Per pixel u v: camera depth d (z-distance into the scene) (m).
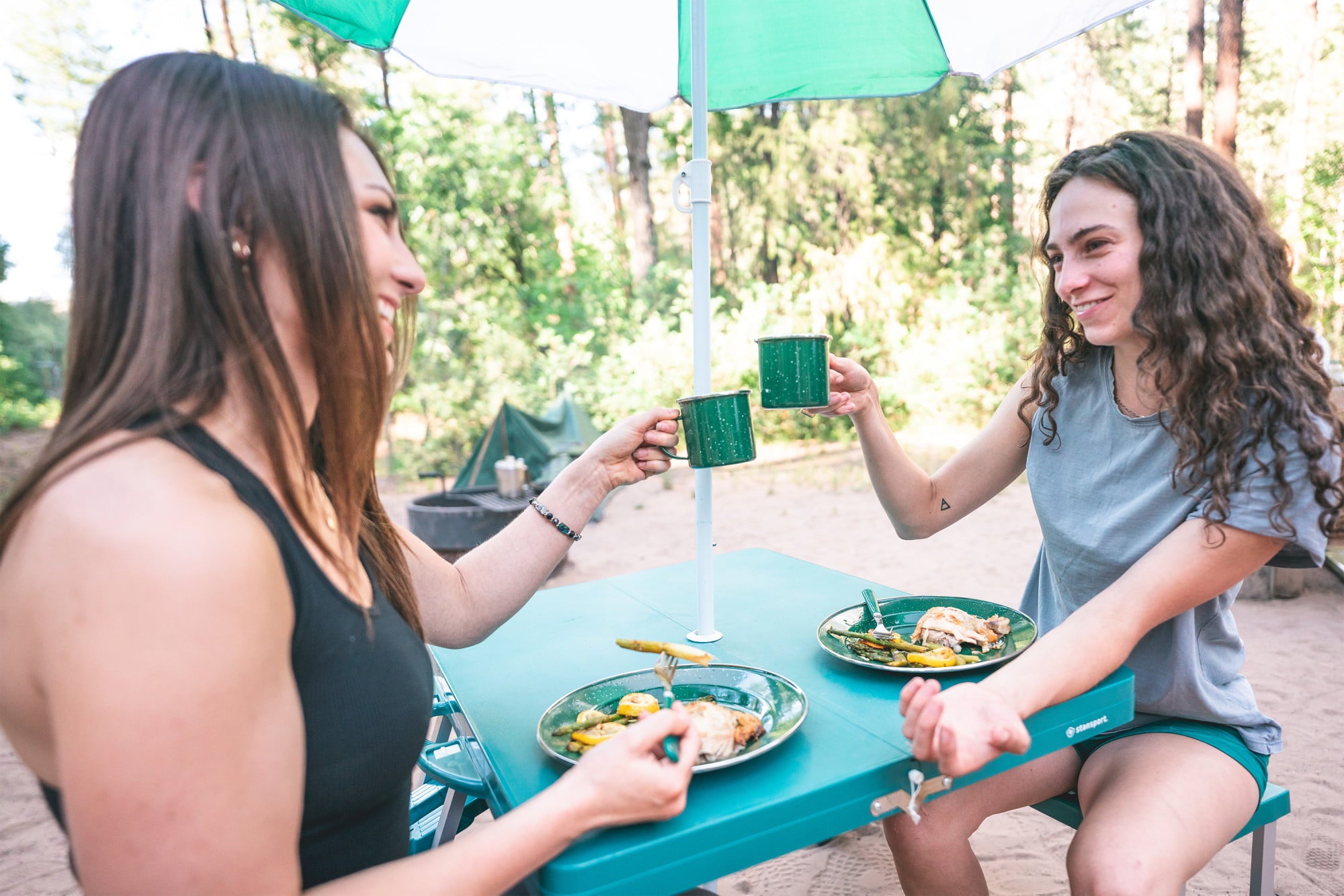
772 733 1.32
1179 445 1.59
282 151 0.91
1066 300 1.71
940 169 15.73
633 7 2.49
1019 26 2.33
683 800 1.04
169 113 0.88
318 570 0.94
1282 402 1.47
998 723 1.17
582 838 1.06
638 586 2.35
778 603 2.12
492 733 1.44
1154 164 1.60
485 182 13.70
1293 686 3.81
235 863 0.78
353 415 1.01
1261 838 1.79
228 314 0.88
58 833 3.16
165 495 0.79
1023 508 7.93
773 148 15.44
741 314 13.51
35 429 13.58
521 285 14.37
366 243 1.06
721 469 11.05
